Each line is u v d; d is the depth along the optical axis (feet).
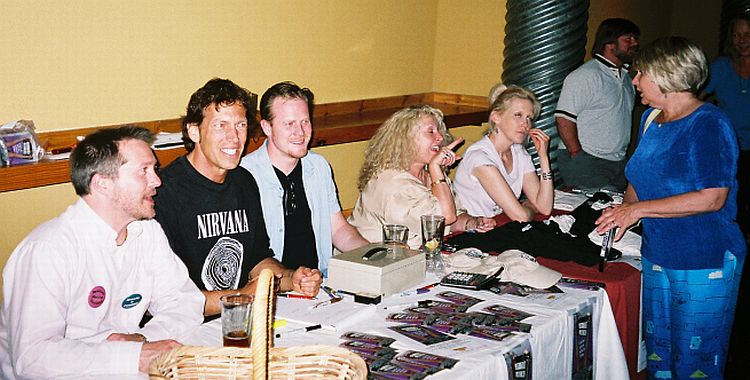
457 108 17.26
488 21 17.13
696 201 8.62
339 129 13.92
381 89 16.52
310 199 9.91
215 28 12.96
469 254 8.98
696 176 8.65
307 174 9.87
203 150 8.31
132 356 6.01
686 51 8.55
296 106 9.30
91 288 6.66
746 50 17.28
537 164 16.34
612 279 8.74
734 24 17.30
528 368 6.89
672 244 8.99
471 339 6.84
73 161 6.51
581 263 9.26
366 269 7.73
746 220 19.08
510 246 9.68
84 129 11.53
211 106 8.16
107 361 5.98
